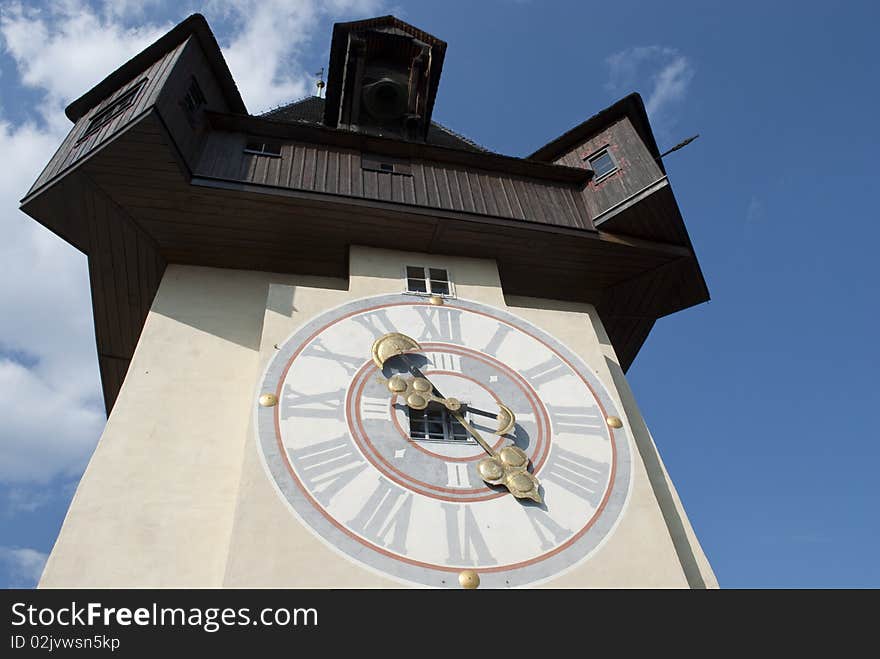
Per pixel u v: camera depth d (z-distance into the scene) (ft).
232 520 33.14
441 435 37.01
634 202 50.85
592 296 54.95
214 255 48.24
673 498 39.37
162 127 42.14
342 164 50.01
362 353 39.88
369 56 61.82
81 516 32.53
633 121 58.29
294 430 34.53
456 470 34.37
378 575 29.09
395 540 30.63
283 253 48.65
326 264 49.62
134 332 53.11
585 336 45.11
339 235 48.06
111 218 45.52
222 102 53.83
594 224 51.78
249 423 34.37
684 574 32.83
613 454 37.52
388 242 49.11
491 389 39.55
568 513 33.65
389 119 59.47
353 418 35.83
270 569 28.53
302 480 32.22
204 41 51.16
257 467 32.30
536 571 30.66
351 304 43.16
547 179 55.47
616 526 33.60
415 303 44.60
